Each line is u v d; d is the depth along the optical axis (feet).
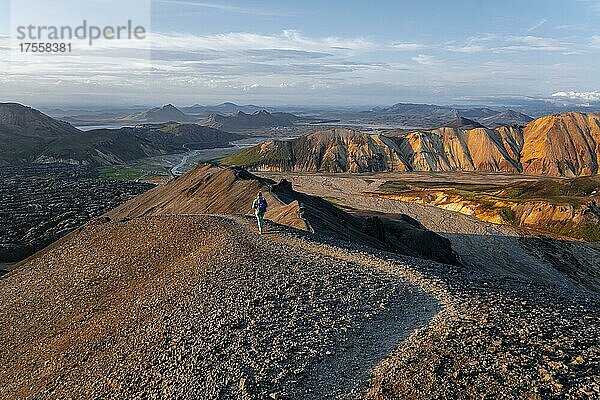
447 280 79.51
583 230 363.97
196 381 52.54
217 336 61.67
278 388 49.24
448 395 43.32
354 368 51.90
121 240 140.05
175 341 63.21
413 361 49.96
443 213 436.35
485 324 56.90
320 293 73.20
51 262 146.30
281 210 164.76
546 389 42.24
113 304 95.91
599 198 393.91
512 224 402.93
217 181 283.59
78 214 444.14
